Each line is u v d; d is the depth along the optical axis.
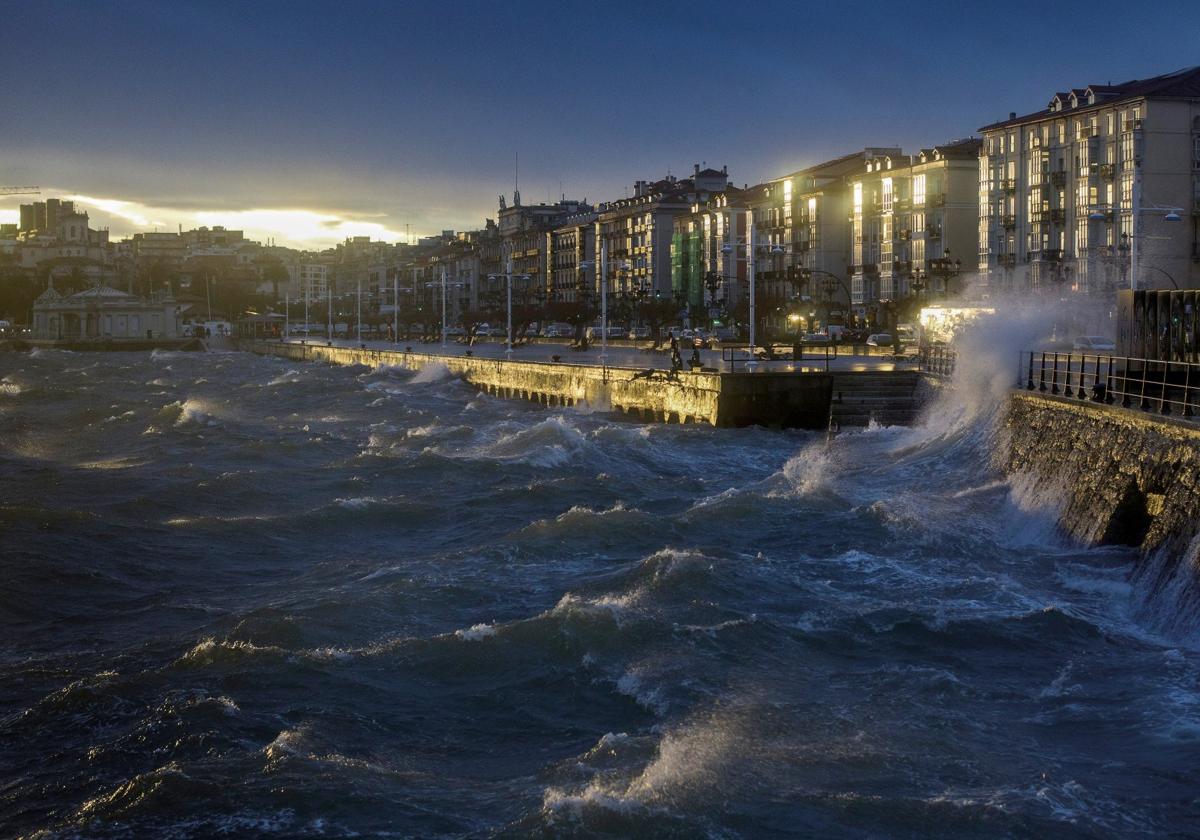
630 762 19.28
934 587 28.45
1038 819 16.67
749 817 17.03
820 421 58.28
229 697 22.67
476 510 42.03
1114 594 27.59
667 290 182.38
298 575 33.59
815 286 140.50
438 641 24.92
